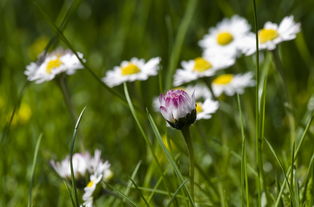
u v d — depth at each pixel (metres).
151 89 0.62
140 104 0.54
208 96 0.56
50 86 0.62
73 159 0.48
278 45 0.51
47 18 0.52
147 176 0.51
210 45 0.57
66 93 0.52
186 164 0.55
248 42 0.52
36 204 0.52
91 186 0.47
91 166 0.48
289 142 0.54
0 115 0.59
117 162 0.57
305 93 0.61
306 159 0.51
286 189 0.48
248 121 0.54
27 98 0.62
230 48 0.56
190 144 0.46
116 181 0.50
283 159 0.51
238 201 0.51
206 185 0.50
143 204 0.50
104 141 0.59
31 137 0.58
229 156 0.51
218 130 0.57
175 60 0.57
